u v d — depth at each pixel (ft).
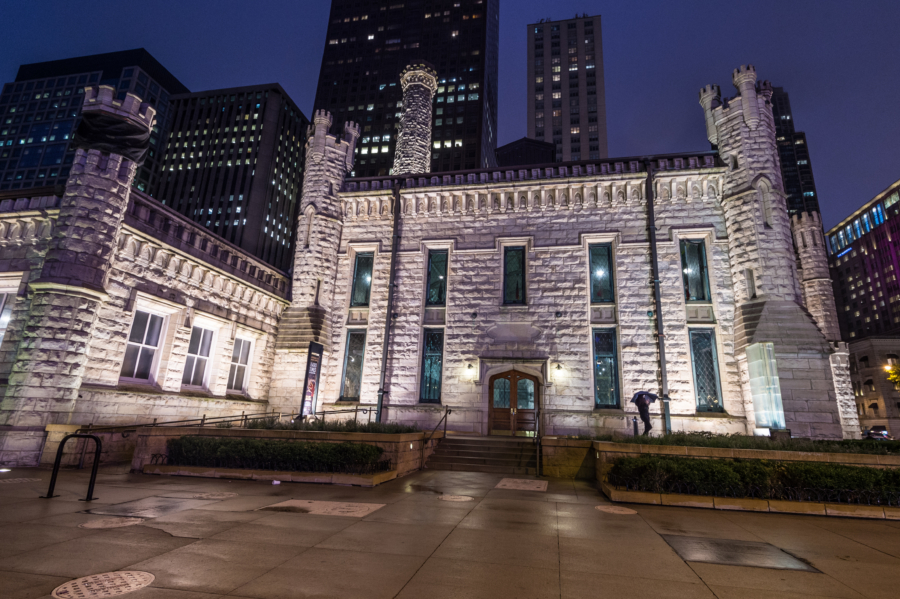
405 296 78.07
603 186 75.82
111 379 52.60
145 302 57.93
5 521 23.26
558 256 75.15
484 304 75.41
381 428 48.19
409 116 114.11
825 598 16.20
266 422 50.83
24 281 50.75
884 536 25.64
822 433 57.57
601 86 392.88
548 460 48.47
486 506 31.32
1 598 13.94
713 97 76.59
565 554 20.65
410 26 378.73
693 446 39.34
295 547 20.43
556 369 70.49
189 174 365.20
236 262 71.15
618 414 66.59
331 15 396.78
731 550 22.07
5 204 53.83
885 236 396.78
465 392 72.02
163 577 16.35
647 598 15.81
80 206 50.16
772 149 69.92
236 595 14.97
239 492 33.83
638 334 69.36
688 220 72.02
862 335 418.31
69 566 17.13
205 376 67.56
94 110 52.54
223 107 379.96
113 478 38.81
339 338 78.74
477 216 79.66
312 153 85.87
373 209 83.20
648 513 30.42
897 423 256.11
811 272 87.10
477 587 16.37
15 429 43.98
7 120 400.26
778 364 60.18
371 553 19.92
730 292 68.44
